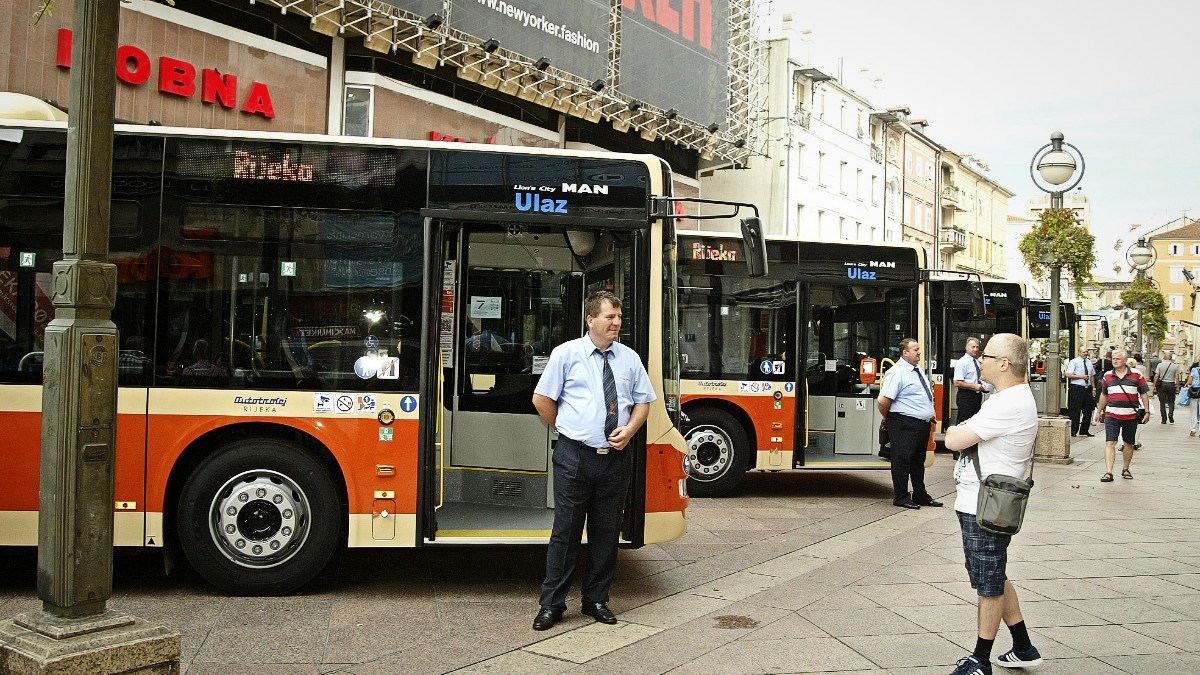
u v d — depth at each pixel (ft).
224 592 22.30
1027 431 16.63
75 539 12.96
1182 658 18.35
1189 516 35.94
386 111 59.06
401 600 22.25
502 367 26.00
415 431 22.45
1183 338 351.67
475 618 20.79
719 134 87.86
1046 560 27.53
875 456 42.45
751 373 40.60
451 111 64.23
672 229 24.49
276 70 53.11
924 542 30.17
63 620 12.84
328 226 22.56
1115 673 17.43
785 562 27.27
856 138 171.73
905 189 196.03
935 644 19.03
